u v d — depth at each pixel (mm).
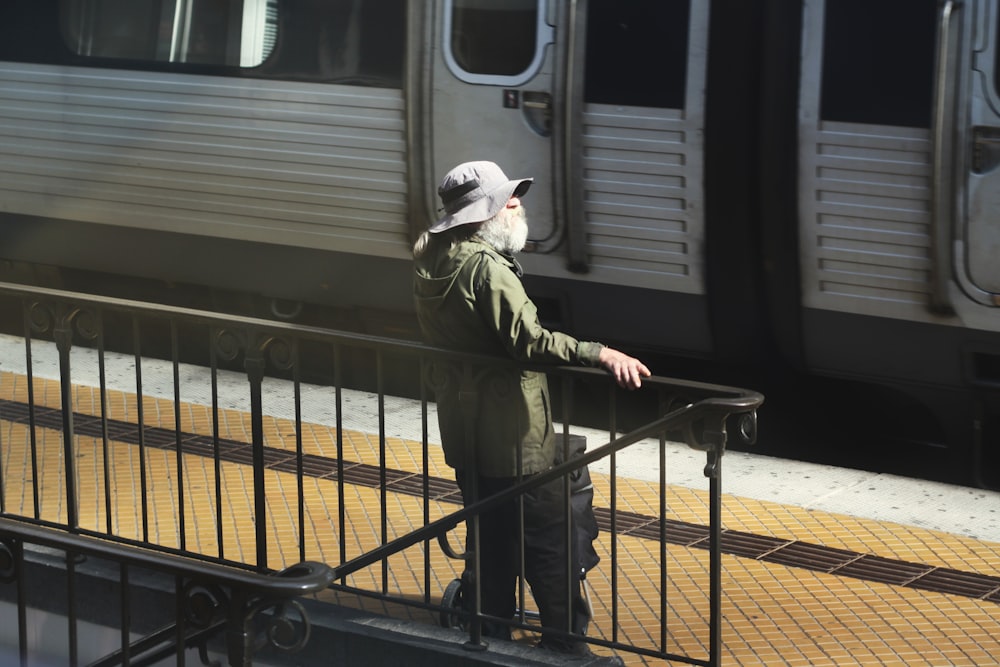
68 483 8031
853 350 10562
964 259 9797
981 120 9570
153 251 13133
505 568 7121
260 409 7398
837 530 8938
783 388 11188
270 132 12172
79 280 14031
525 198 11211
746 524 9047
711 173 10516
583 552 7051
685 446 10914
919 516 9273
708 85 10391
